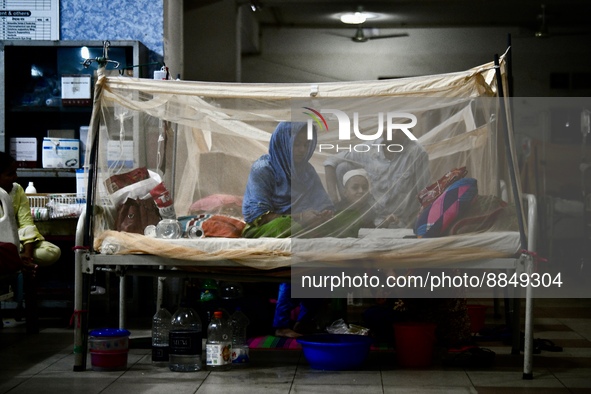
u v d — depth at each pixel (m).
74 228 5.41
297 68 10.56
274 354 4.39
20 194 5.00
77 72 5.83
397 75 10.52
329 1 9.66
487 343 4.75
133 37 5.93
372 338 4.21
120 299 4.68
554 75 10.30
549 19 10.20
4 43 5.64
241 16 8.75
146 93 4.48
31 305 5.01
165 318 4.31
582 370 3.99
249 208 4.25
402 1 9.69
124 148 4.70
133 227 4.21
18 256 4.31
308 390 3.56
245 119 4.55
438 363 4.15
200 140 5.09
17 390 3.58
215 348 4.00
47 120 5.97
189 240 3.93
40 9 5.91
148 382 3.72
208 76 8.21
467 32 10.43
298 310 5.07
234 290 5.02
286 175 4.30
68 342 4.75
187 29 8.21
